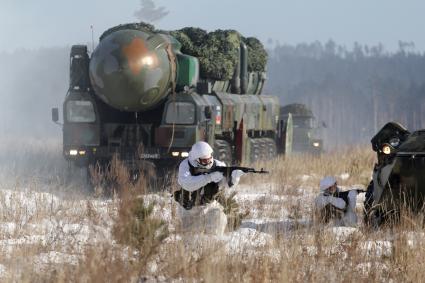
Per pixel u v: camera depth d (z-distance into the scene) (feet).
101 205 107.96
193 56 183.62
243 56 205.46
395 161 99.40
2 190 120.57
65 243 83.35
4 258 75.41
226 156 185.06
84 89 172.35
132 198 76.84
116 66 162.20
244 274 70.03
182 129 169.58
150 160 168.76
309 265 73.67
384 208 101.35
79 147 171.22
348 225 101.14
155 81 164.25
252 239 85.66
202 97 177.88
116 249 70.33
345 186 166.30
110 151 170.30
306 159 205.46
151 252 72.43
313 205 106.22
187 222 90.74
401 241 81.46
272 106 227.61
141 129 171.94
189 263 70.90
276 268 71.67
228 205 95.09
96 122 171.63
